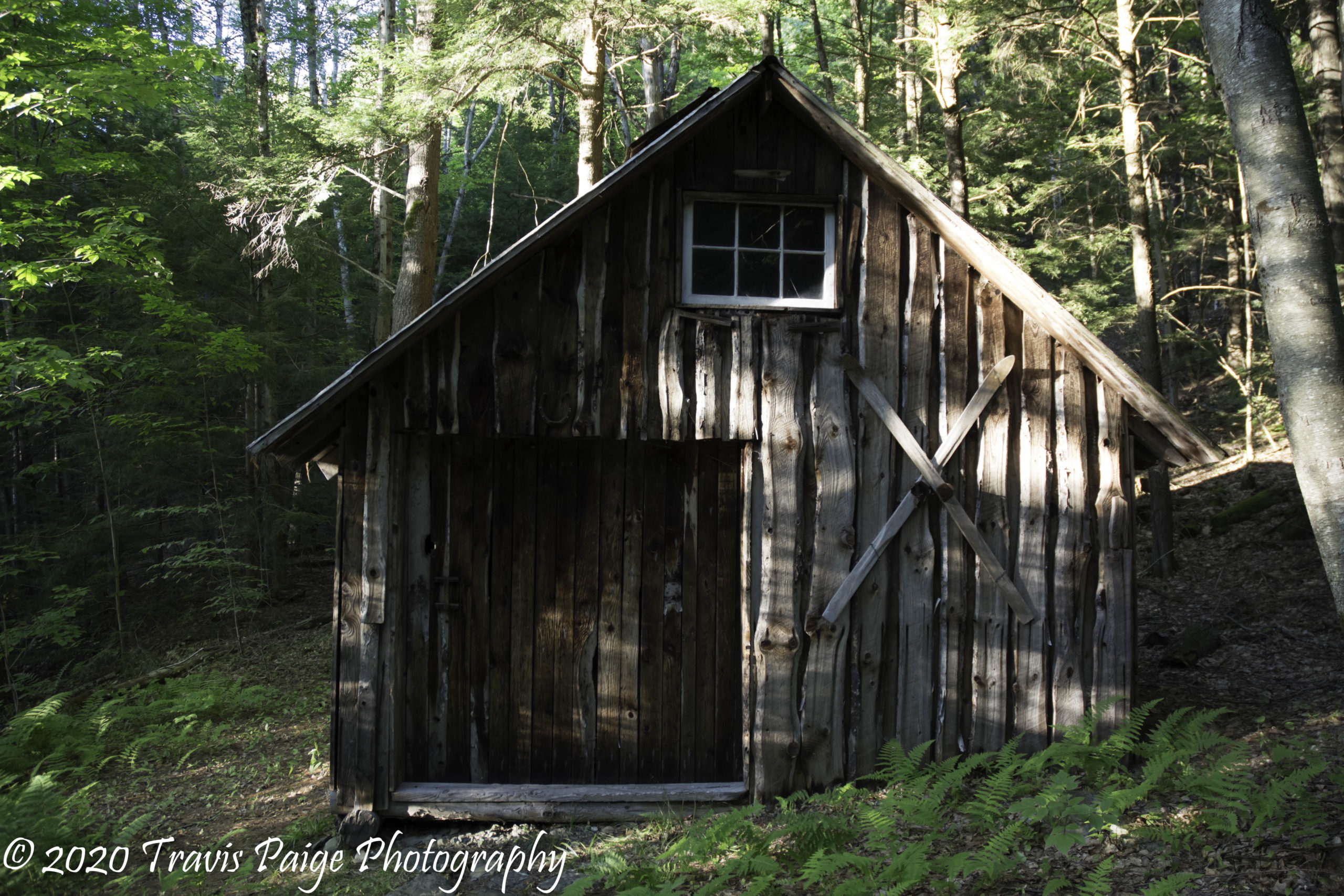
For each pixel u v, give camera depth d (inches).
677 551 227.6
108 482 483.8
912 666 217.3
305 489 544.4
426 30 379.2
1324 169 367.6
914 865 154.6
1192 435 205.8
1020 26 411.5
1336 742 213.6
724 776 226.2
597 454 227.5
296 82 800.9
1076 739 201.8
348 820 210.4
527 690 224.7
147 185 501.4
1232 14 156.2
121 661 458.6
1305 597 344.5
